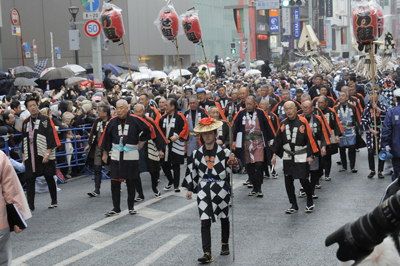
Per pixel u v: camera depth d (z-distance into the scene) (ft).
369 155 39.83
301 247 22.95
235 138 34.78
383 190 34.96
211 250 23.27
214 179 21.53
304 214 29.22
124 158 30.27
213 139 21.62
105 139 31.17
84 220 29.71
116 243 24.84
